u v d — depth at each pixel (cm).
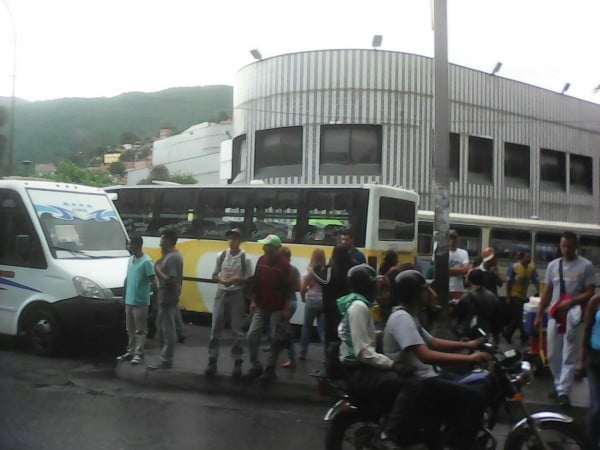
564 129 3170
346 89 2511
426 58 2569
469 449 491
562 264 801
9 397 809
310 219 1306
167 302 949
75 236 1165
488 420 523
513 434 501
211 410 783
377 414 516
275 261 890
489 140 2866
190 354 1069
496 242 1892
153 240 1498
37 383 897
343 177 2502
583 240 2128
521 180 3012
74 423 700
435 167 1144
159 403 811
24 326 1114
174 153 6494
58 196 1197
